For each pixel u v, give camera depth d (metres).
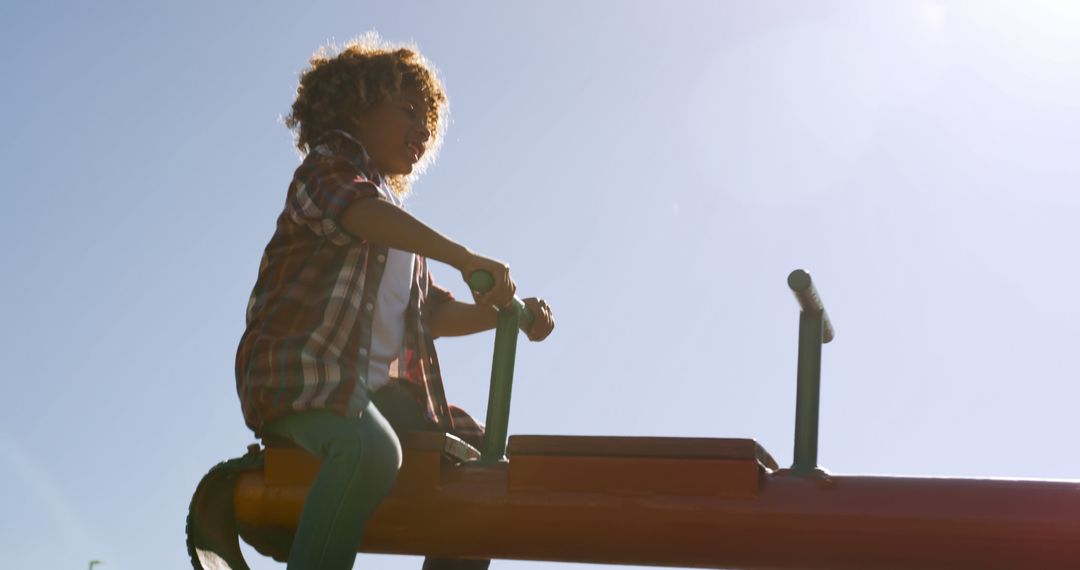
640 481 2.32
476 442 2.88
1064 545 2.17
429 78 3.03
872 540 2.24
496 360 2.53
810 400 2.37
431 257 2.41
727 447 2.30
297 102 3.03
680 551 2.32
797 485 2.29
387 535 2.43
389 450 2.29
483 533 2.39
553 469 2.36
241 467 2.48
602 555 2.37
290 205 2.52
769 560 2.30
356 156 2.69
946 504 2.22
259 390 2.37
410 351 2.79
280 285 2.52
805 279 2.27
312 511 2.22
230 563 2.45
